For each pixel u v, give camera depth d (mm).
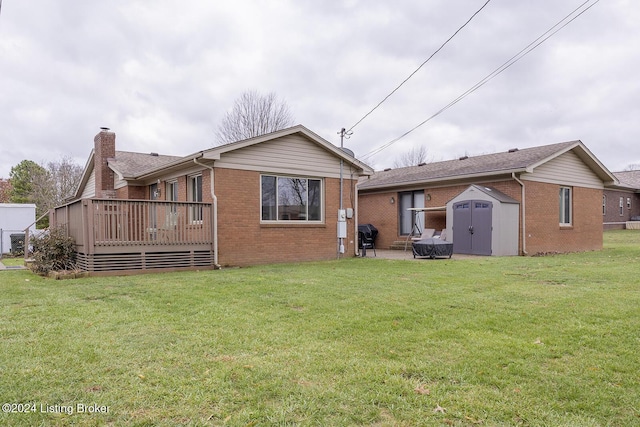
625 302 5598
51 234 9578
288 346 3844
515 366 3369
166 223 9734
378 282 7367
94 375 3129
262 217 11250
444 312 5109
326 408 2668
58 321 4648
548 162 14961
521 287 6816
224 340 3988
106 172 16375
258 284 7164
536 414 2613
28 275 9219
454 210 14734
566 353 3684
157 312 5109
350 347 3828
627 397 2842
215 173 10406
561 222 15648
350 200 13086
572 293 6266
